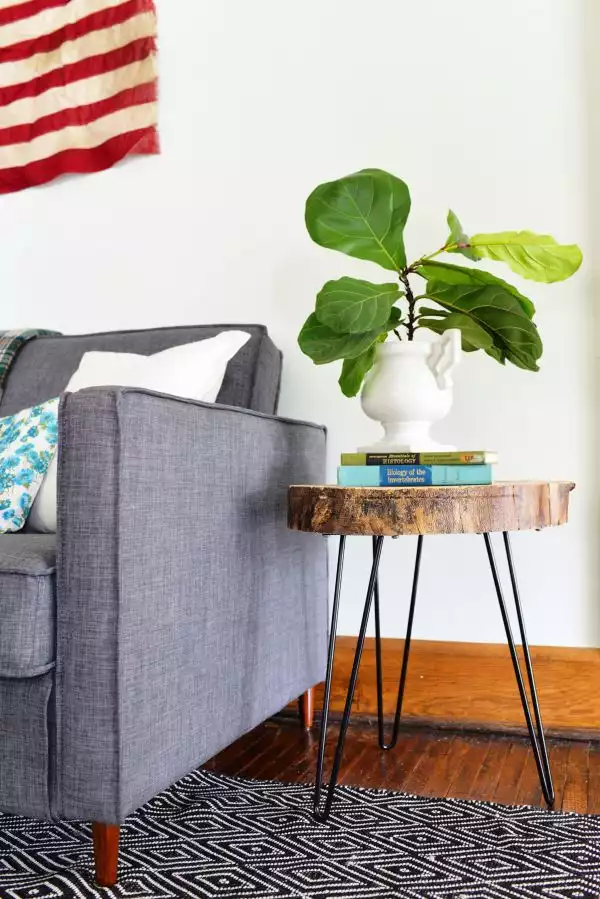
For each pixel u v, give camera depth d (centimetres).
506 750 176
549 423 190
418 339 201
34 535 142
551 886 113
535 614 190
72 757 113
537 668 188
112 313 230
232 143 219
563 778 158
